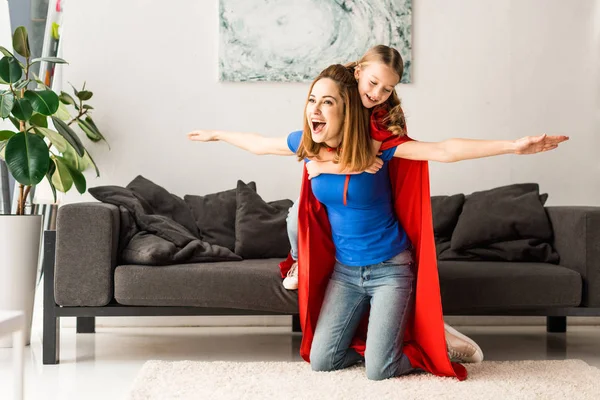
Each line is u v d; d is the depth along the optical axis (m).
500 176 4.11
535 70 4.12
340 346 2.78
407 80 4.06
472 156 2.46
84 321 3.86
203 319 4.07
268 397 2.40
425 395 2.43
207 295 3.03
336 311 2.80
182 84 4.04
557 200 4.14
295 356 3.26
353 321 2.81
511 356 3.25
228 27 4.01
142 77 4.02
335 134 2.63
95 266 3.06
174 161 4.04
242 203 3.69
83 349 3.41
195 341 3.63
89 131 3.89
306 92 4.06
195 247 3.27
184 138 4.05
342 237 2.79
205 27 4.04
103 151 4.01
